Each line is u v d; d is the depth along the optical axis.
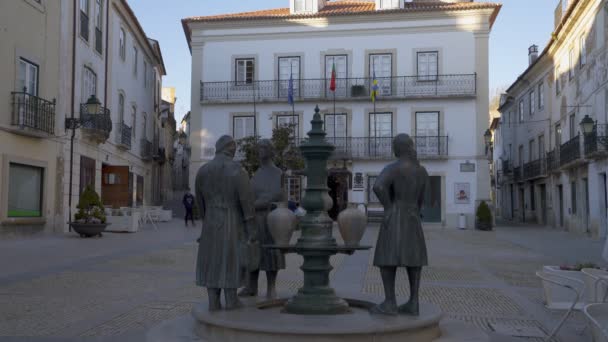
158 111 38.28
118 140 25.86
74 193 19.77
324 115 29.30
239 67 30.14
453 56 28.67
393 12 28.86
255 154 23.53
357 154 28.72
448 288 8.93
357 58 29.36
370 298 5.70
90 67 21.55
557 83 28.22
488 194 27.88
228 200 4.89
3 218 15.56
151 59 34.53
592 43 22.52
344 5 32.41
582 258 13.93
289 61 29.88
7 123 15.85
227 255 4.84
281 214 5.19
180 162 62.59
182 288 8.52
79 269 10.42
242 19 29.77
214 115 29.97
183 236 18.83
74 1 19.80
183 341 4.56
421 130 28.69
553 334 5.55
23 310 6.79
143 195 32.59
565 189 26.77
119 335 5.65
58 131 18.50
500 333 5.94
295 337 4.19
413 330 4.47
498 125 48.12
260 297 5.74
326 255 5.16
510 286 9.22
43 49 17.72
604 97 21.09
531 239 20.88
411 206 4.78
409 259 4.68
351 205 5.13
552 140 29.12
